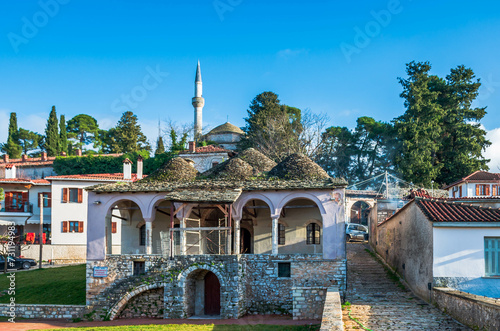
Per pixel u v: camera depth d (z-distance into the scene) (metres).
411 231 29.38
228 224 32.03
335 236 29.61
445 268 24.09
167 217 35.94
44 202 52.75
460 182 47.62
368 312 23.17
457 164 60.56
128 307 30.30
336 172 78.06
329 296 23.62
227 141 81.94
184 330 24.02
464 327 19.69
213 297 31.45
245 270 30.17
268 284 29.88
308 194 30.28
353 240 53.03
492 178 47.19
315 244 33.28
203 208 32.78
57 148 89.50
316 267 29.53
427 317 21.77
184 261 29.45
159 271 29.91
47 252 47.94
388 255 37.69
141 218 36.75
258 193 30.97
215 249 35.25
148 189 31.80
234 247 30.98
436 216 24.59
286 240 33.75
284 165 34.84
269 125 69.69
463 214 24.80
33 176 74.62
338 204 29.88
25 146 99.00
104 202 32.34
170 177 36.22
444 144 63.06
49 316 30.73
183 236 30.48
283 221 33.97
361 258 41.09
